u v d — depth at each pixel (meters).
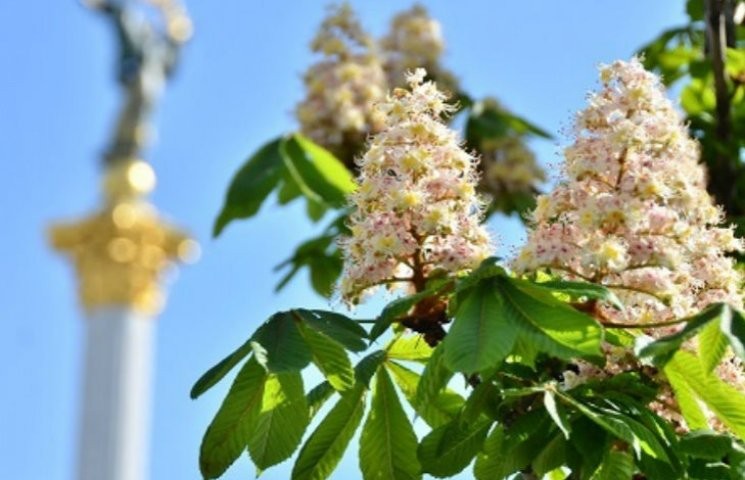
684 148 8.71
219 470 8.62
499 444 8.97
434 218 8.55
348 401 8.95
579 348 8.03
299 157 12.95
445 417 9.13
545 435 8.60
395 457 8.97
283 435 8.77
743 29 13.97
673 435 8.55
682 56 13.81
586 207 8.46
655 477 8.51
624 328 8.66
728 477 8.63
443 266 8.60
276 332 8.34
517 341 8.39
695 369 8.51
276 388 8.64
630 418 8.42
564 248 8.47
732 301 8.88
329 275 13.81
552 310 8.12
